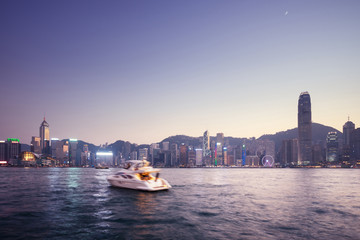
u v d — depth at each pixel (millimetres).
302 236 13398
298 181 60812
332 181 62281
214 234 13727
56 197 28312
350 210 20688
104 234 13727
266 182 55531
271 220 16969
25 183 50406
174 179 67125
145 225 15680
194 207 21859
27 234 13727
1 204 23547
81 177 78625
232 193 32250
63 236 13375
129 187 34938
